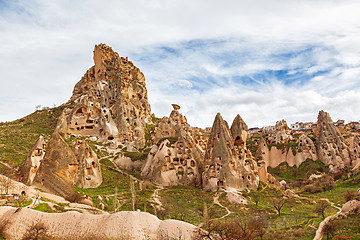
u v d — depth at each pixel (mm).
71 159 67875
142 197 74125
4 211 50062
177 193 80188
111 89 135375
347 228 46531
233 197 76500
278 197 80562
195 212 65812
